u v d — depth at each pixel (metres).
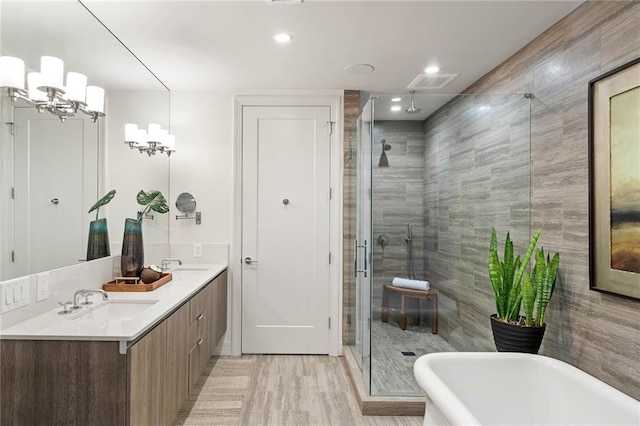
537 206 2.39
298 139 3.40
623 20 1.72
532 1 1.94
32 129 1.73
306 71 2.91
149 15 2.07
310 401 2.55
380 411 2.38
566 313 2.12
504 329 2.21
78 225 2.07
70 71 1.96
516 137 2.52
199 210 3.37
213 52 2.55
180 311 2.06
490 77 2.92
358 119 3.14
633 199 1.66
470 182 2.79
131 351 1.46
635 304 1.67
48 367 1.45
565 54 2.10
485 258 2.81
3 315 1.54
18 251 1.64
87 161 2.15
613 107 1.77
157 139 2.88
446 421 1.44
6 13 1.59
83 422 1.45
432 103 2.74
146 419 1.60
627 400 1.51
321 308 3.42
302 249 3.41
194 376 2.34
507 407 1.88
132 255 2.41
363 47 2.47
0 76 1.56
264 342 3.40
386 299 2.71
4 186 1.58
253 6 1.97
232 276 3.38
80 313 1.79
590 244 1.90
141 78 2.79
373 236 2.74
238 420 2.31
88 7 1.98
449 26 2.20
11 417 1.46
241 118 3.39
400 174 2.75
